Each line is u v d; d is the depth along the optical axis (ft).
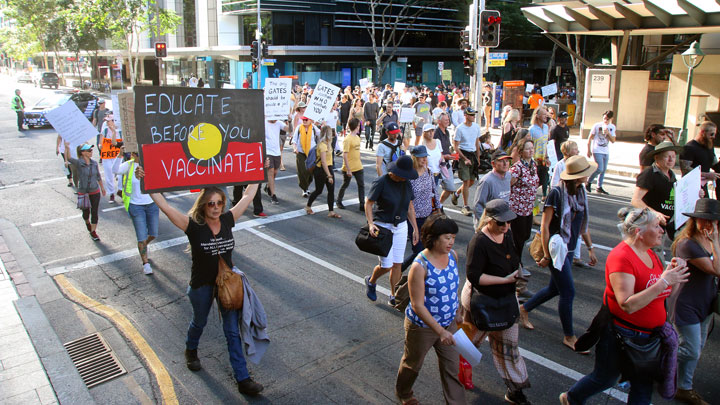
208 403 15.76
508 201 22.48
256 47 87.97
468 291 15.42
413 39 159.84
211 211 15.49
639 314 12.57
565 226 17.70
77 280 25.20
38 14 188.55
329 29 143.84
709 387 16.03
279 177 47.62
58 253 28.81
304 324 20.52
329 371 17.35
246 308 15.56
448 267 13.98
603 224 32.42
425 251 13.98
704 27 53.98
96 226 31.19
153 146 15.34
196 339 17.21
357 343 19.08
